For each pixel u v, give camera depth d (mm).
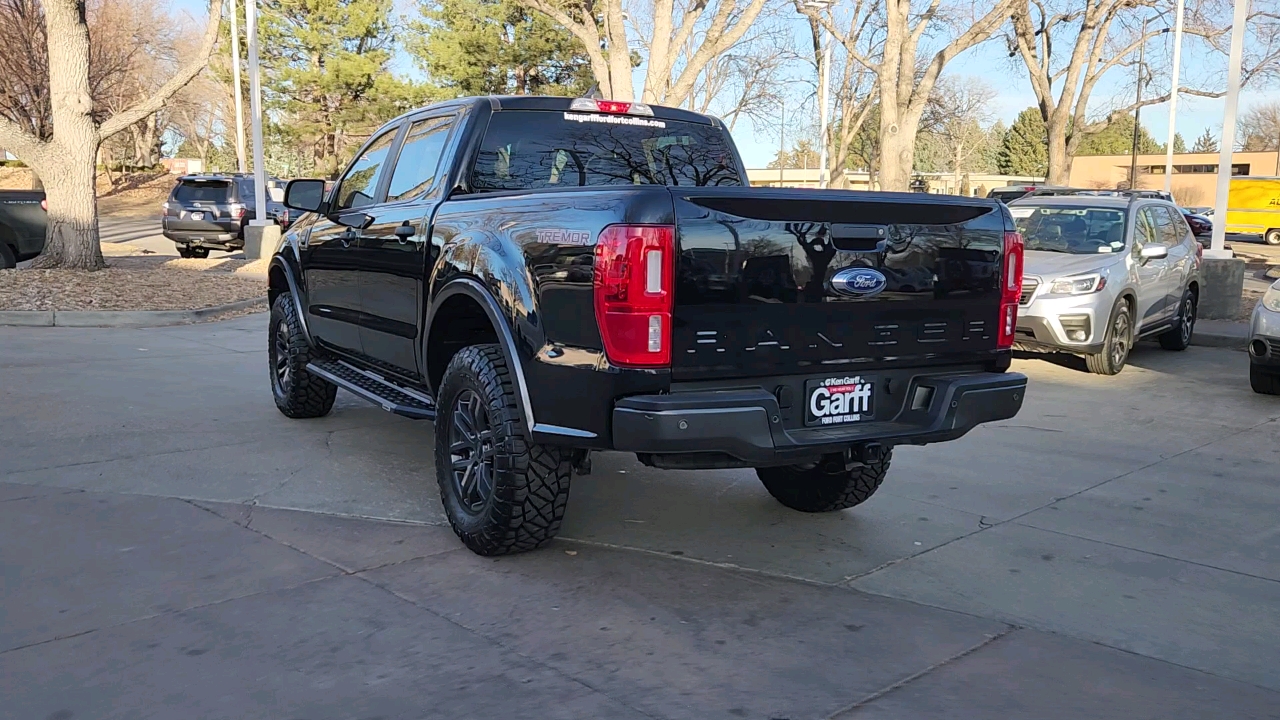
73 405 7199
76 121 14875
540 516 4262
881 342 4117
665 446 3578
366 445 6332
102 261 15586
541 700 3184
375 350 5746
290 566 4281
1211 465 6422
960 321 4324
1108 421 7734
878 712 3156
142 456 5906
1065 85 31688
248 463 5836
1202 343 12180
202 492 5262
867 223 3996
